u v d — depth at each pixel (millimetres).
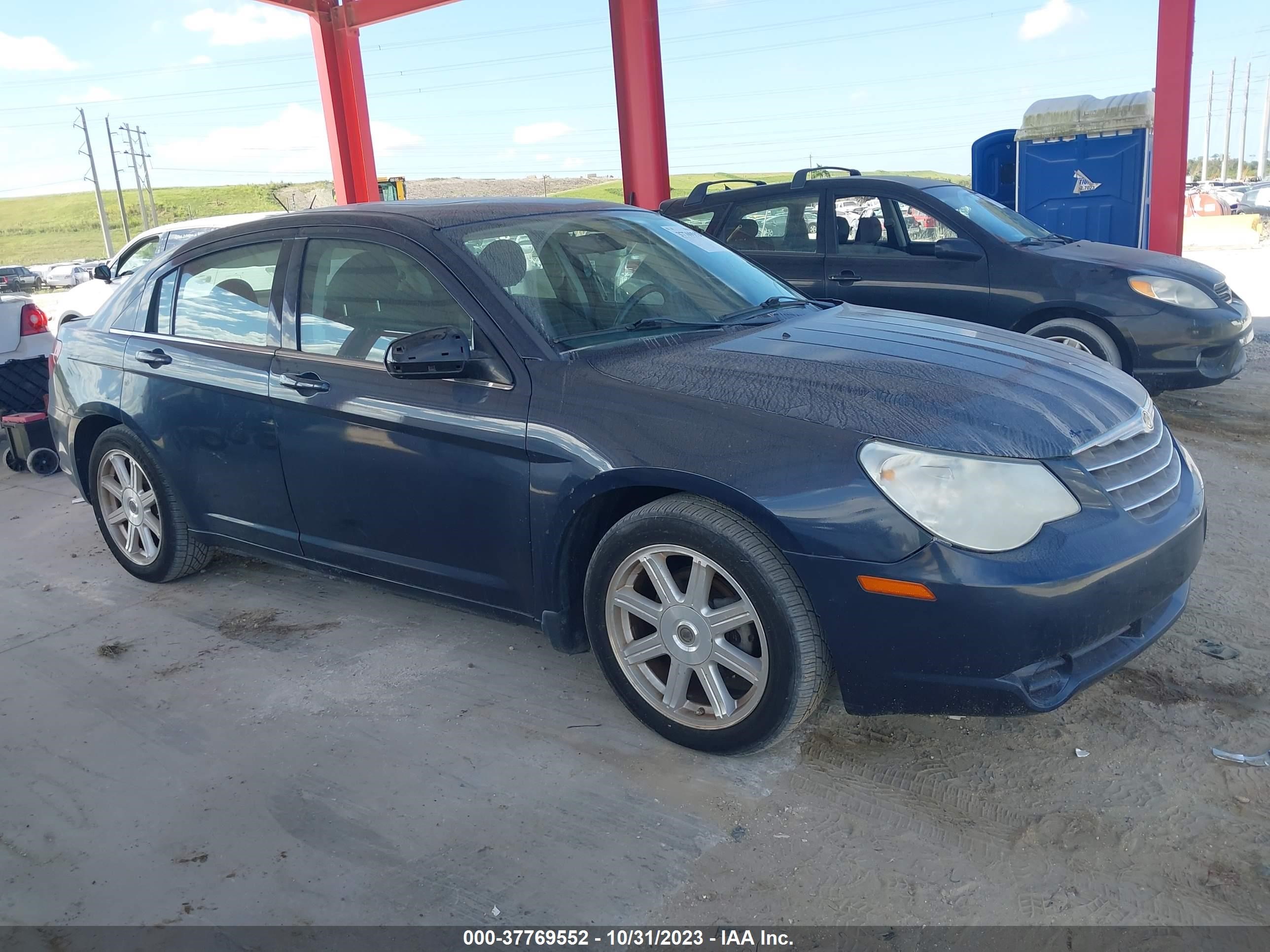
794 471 2572
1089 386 3031
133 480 4402
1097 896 2283
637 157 12531
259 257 3877
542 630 3156
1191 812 2555
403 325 3363
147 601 4336
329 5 15070
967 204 7055
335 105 15352
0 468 7078
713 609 2795
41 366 7379
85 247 110562
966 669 2469
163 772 2967
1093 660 2631
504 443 3018
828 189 7258
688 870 2430
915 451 2514
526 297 3254
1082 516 2547
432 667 3564
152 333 4227
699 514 2717
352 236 3590
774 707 2693
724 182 8125
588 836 2576
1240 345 6418
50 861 2566
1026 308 6566
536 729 3109
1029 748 2877
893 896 2316
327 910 2344
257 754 3039
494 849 2539
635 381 2938
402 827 2643
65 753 3100
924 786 2727
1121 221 10273
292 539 3779
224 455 3873
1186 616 3664
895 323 3584
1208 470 5477
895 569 2461
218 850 2578
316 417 3502
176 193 146625
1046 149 10508
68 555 5020
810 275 7266
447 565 3316
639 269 3656
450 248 3336
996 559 2434
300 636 3889
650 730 3068
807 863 2439
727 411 2750
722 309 3602
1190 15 9484
